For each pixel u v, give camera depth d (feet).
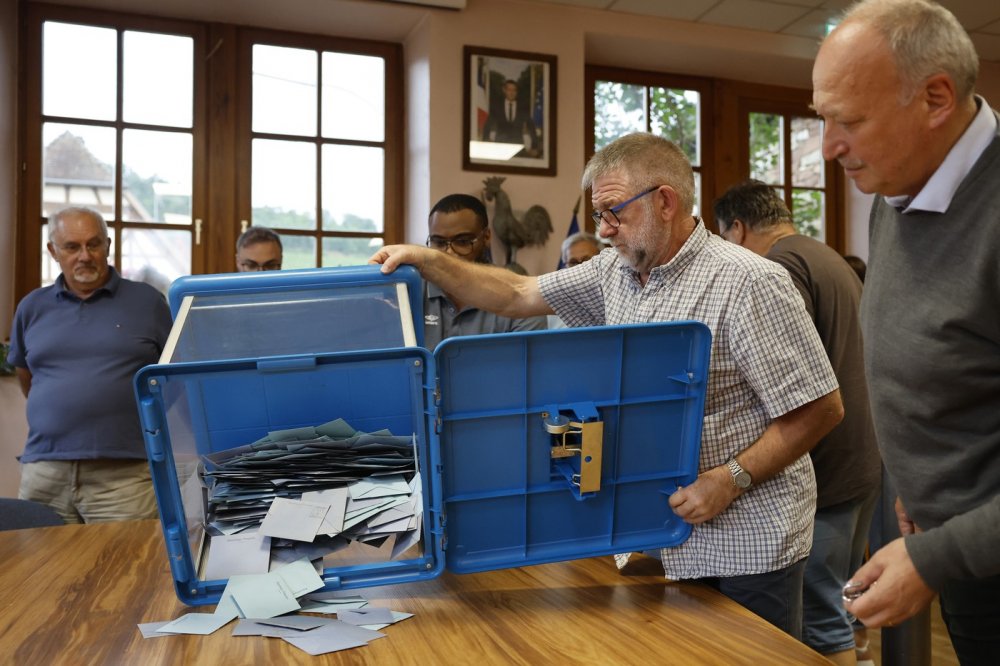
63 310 8.30
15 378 10.35
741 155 14.37
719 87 14.11
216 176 11.44
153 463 3.08
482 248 6.78
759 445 3.86
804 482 4.16
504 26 11.67
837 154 3.19
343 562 3.52
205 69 11.43
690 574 3.94
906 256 3.45
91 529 4.73
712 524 3.97
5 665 2.85
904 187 3.24
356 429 4.10
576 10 12.05
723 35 12.86
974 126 3.09
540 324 6.66
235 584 3.32
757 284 3.91
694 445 3.59
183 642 3.01
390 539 3.58
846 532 6.29
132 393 8.20
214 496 3.48
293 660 2.86
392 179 12.25
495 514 3.44
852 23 3.03
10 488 10.39
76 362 8.11
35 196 10.77
